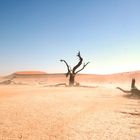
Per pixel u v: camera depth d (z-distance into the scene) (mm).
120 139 7266
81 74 80375
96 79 67438
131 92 21250
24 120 9125
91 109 12445
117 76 67875
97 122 9344
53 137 7289
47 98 16219
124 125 9000
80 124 8930
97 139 7203
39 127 8289
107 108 13047
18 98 15555
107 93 22781
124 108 13172
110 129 8359
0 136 7168
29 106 12195
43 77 76375
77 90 25469
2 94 18141
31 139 7047
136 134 7844
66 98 16938
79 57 37969
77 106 13203
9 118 9320
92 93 22266
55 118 9711
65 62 37938
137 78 62250
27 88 26766
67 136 7422
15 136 7238
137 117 10625
